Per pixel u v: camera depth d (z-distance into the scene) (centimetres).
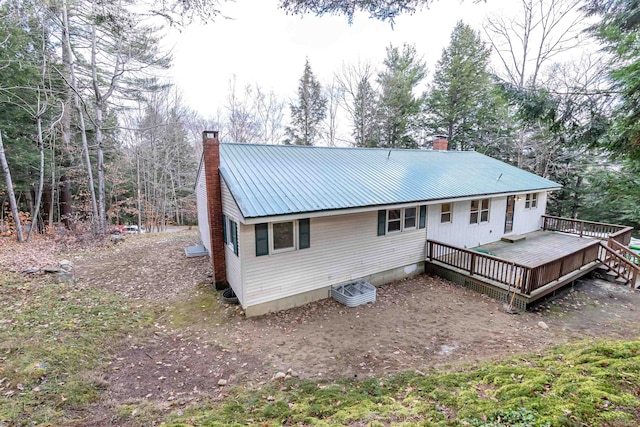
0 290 724
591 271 1036
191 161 2522
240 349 575
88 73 1488
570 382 345
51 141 1553
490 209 1259
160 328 649
